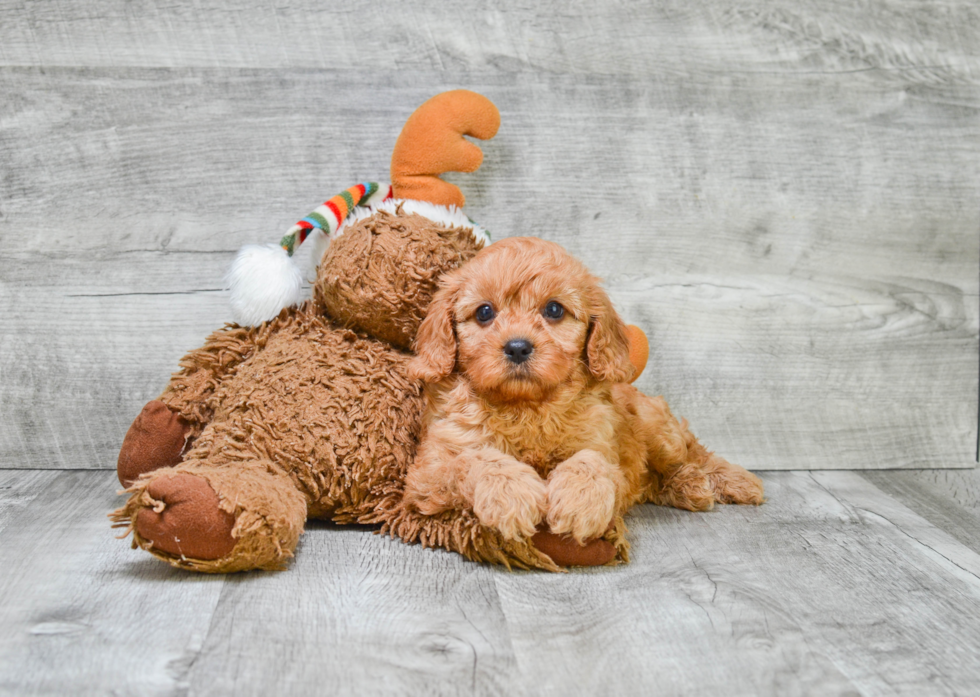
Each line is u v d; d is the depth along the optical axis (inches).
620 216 99.4
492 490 63.4
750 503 89.5
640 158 98.8
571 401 71.2
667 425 84.7
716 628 58.0
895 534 79.6
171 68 93.4
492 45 95.8
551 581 66.2
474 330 70.4
